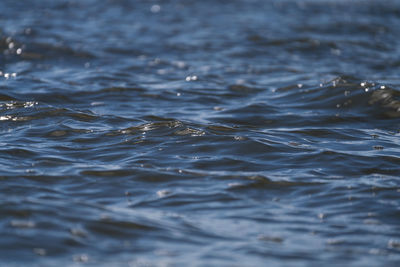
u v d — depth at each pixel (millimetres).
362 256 16875
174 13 83625
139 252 16531
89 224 17984
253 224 19094
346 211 20359
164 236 17703
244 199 21281
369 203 21047
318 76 46219
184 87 41875
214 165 24828
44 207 18828
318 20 81500
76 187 21828
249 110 35281
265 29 71062
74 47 54562
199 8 89500
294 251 17094
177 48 57906
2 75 43312
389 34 73250
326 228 18922
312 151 26969
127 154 25969
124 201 20703
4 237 16609
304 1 105188
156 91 40312
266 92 40406
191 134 28484
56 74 44812
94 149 26625
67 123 30391
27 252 15961
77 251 16312
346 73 48562
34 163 24375
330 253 17031
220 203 20828
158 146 27031
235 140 27812
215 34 66312
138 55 54000
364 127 32094
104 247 16688
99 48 55406
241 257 16516
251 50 58375
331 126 32062
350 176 24047
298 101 37219
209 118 33438
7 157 24953
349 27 75938
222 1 97875
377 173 24547
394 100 35469
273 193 21984
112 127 30281
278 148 27219
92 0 91688
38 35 59031
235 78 45500
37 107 32562
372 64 54406
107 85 41500
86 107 35656
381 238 18203
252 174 23719
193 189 22047
